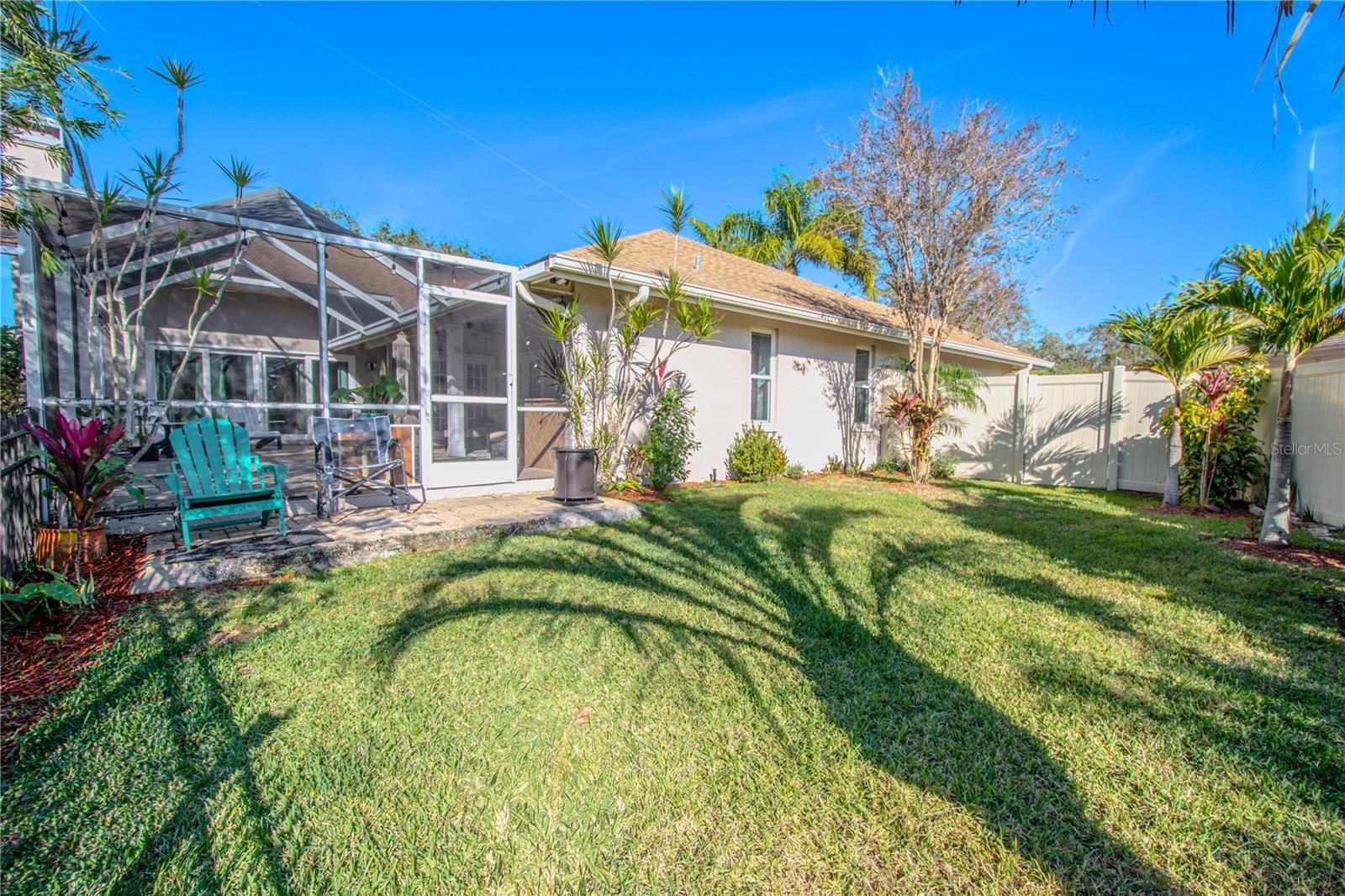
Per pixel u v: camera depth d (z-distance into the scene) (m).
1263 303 5.01
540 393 8.18
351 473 6.11
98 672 2.59
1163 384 8.98
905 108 8.62
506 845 1.69
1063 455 10.12
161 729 2.19
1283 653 2.93
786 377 10.20
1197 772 2.02
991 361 13.74
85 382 6.37
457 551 4.73
